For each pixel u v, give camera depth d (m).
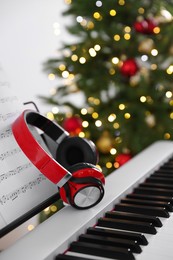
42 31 4.24
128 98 2.51
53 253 0.75
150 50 2.50
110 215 0.92
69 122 2.38
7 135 0.94
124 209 0.96
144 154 1.38
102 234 0.84
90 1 2.55
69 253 0.78
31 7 4.16
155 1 2.46
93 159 1.03
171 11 2.33
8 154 0.92
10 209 0.86
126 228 0.87
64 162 1.04
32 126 1.04
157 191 1.06
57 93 2.67
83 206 0.91
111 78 2.50
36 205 0.92
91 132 2.48
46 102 2.65
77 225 0.84
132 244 0.78
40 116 1.03
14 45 4.07
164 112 2.49
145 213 0.95
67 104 2.62
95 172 0.91
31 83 4.17
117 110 2.48
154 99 2.49
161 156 1.34
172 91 2.53
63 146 1.04
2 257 0.73
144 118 2.44
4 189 0.87
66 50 2.75
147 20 2.45
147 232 0.85
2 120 0.95
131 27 2.55
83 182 0.90
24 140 0.88
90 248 0.77
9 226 0.84
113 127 2.44
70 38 4.45
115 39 2.46
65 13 2.65
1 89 1.00
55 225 0.85
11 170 0.91
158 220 0.89
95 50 2.51
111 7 2.51
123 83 2.54
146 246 0.80
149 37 2.51
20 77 4.11
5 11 3.99
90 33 2.54
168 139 2.42
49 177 0.88
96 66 2.56
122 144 2.42
